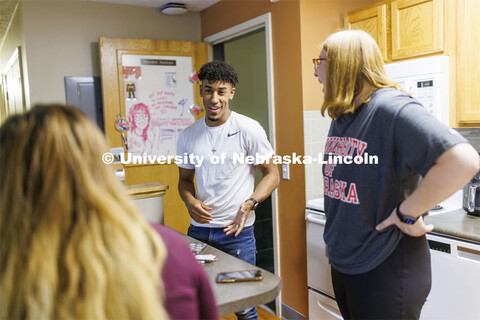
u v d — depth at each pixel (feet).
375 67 4.10
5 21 13.14
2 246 1.96
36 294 1.87
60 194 1.96
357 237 4.09
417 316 4.07
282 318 9.59
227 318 9.66
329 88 4.27
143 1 10.93
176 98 11.44
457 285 5.87
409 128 3.61
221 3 11.09
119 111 10.65
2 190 2.00
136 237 2.06
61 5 10.41
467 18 6.38
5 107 17.70
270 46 9.23
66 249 1.92
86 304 1.89
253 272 4.06
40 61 10.26
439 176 3.39
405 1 7.23
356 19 8.29
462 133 7.68
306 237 8.55
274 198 9.44
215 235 6.61
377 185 3.95
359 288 4.17
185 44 11.50
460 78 6.56
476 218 6.62
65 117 2.11
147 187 7.24
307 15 8.41
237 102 12.67
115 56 10.54
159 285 2.28
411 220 3.69
